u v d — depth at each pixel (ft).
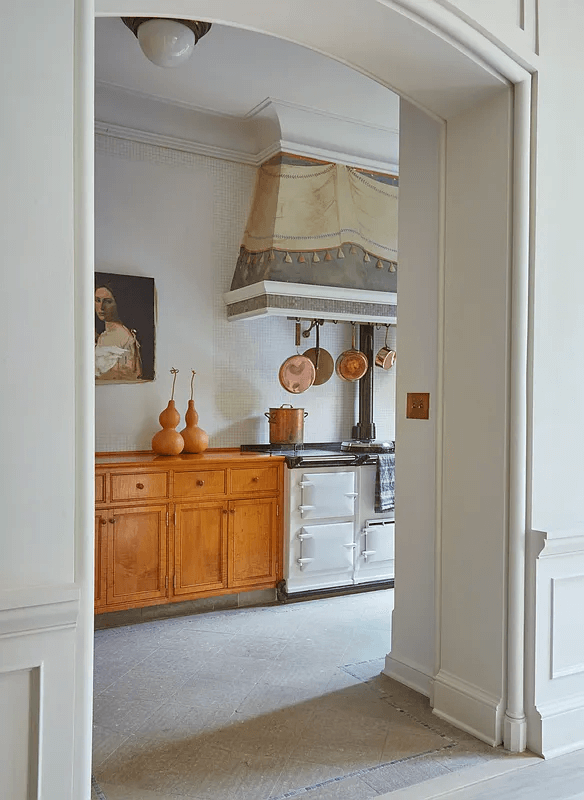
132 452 13.10
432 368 8.93
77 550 4.90
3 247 4.61
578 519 7.99
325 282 13.17
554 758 7.30
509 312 7.63
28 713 4.69
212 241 14.05
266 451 14.15
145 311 13.23
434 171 8.91
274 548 12.99
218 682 9.23
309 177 13.50
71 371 4.87
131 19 9.11
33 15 4.70
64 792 4.78
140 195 13.24
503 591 7.57
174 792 6.50
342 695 8.83
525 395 7.55
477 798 6.44
